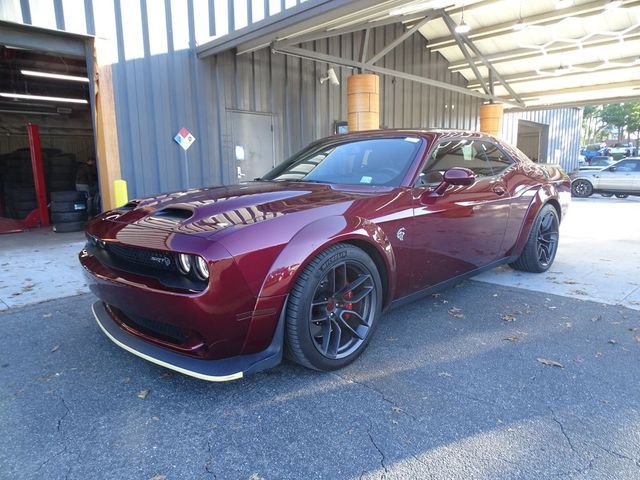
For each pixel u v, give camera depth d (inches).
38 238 275.1
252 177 344.5
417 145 127.2
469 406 86.3
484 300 148.6
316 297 95.0
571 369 100.7
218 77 311.7
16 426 80.8
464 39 420.5
